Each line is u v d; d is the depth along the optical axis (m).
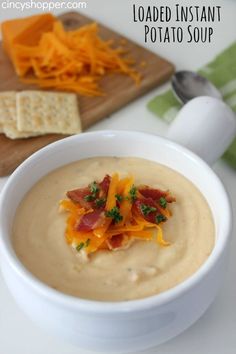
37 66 0.61
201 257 0.38
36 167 0.43
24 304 0.37
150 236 0.39
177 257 0.39
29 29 0.63
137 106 0.60
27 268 0.38
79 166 0.45
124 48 0.65
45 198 0.42
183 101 0.57
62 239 0.40
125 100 0.59
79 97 0.59
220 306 0.43
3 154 0.53
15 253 0.38
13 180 0.41
